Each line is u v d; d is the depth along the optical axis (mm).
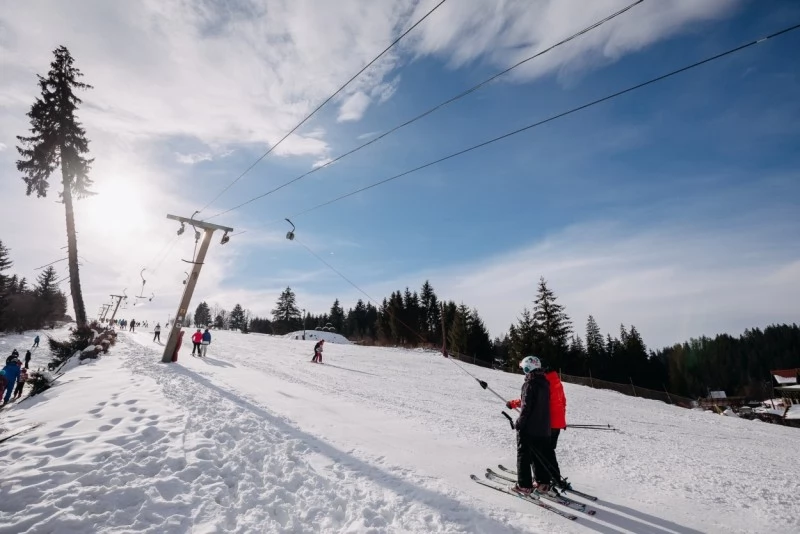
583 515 4562
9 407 9016
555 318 41719
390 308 64000
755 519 4625
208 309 125812
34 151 23438
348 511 4305
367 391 13688
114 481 4324
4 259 59062
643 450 8461
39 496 3945
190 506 4105
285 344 35406
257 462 5469
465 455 6746
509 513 4484
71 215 24062
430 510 4414
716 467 7102
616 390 28562
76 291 23703
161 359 16734
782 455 9617
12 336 45844
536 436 4988
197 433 6055
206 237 17891
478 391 16969
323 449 6250
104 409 7023
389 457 6227
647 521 4477
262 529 3836
